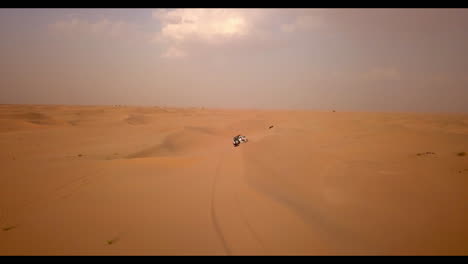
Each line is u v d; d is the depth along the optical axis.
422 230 6.08
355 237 5.84
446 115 73.00
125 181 11.12
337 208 7.16
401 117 57.38
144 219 7.28
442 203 7.37
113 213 7.82
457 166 11.33
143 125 51.75
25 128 42.16
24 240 6.55
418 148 17.80
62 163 15.84
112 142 29.77
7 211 8.55
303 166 11.02
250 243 5.68
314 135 22.34
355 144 18.69
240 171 11.72
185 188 9.77
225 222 6.71
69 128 44.88
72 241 6.36
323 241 5.70
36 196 9.88
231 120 58.25
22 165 15.45
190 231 6.41
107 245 6.05
